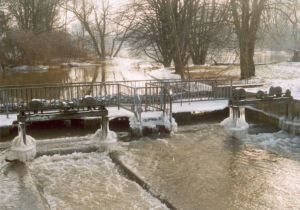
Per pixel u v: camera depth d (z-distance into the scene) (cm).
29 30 4353
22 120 966
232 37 2423
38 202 693
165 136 1181
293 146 1084
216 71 2697
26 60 3981
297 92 1504
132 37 2936
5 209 662
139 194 756
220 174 841
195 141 1124
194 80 1772
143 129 1182
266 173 848
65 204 722
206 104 1488
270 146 1080
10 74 3328
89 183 827
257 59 4084
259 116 1417
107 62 4934
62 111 1018
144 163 922
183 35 2581
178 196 718
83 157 1005
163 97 1310
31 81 2758
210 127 1305
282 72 2422
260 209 661
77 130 1241
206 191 741
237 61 3441
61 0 5119
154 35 2916
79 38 5253
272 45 2516
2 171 874
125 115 1264
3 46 3891
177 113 1351
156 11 2783
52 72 3512
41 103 1005
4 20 4191
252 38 2236
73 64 4397
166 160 945
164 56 3050
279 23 2175
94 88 2255
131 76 2977
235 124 1209
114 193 767
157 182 792
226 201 693
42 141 1107
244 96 1227
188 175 834
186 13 2661
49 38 4325
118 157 970
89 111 1040
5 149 1038
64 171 904
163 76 2559
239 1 2170
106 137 1061
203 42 2958
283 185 774
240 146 1075
